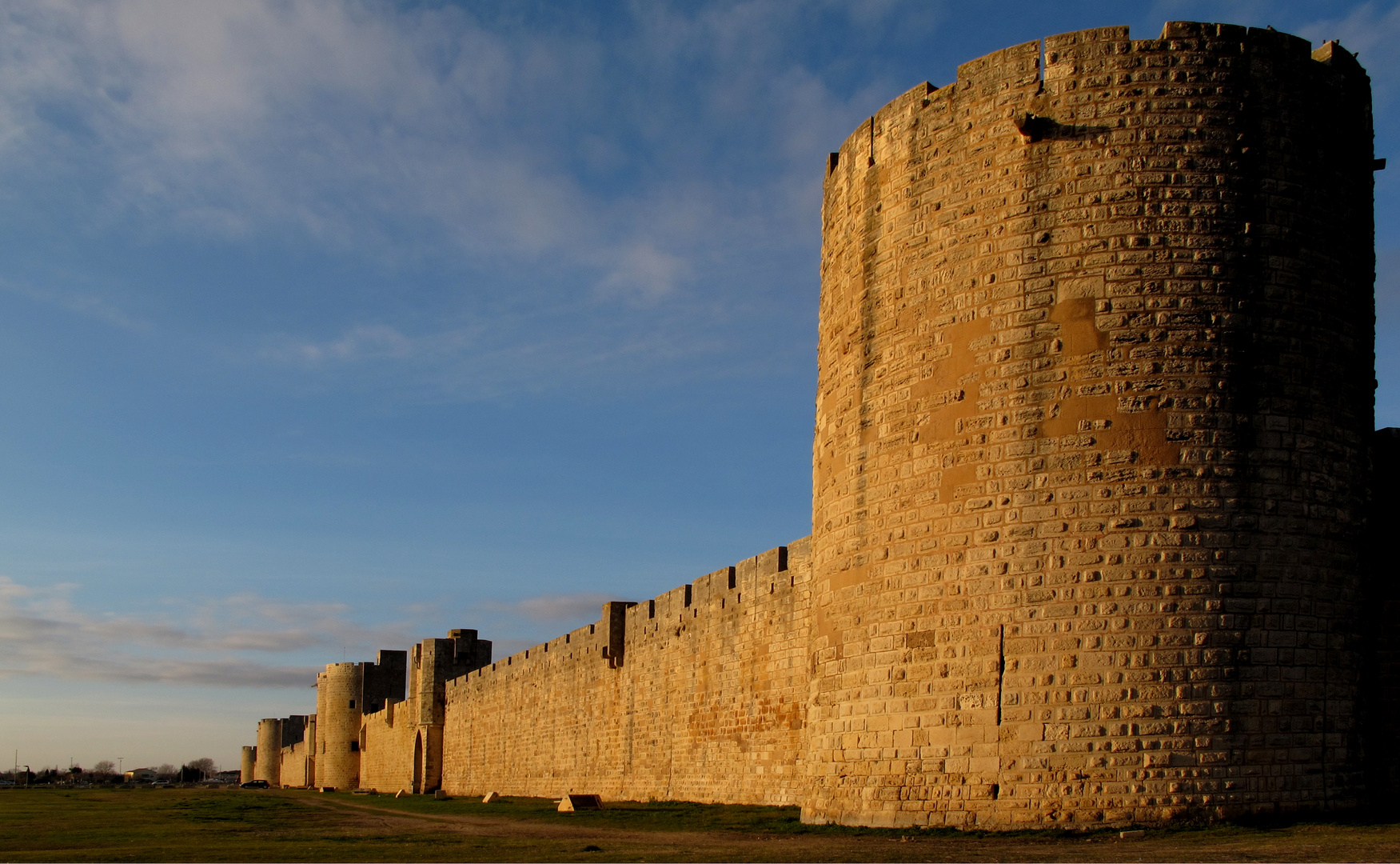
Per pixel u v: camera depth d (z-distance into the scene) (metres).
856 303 22.55
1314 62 19.17
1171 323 18.05
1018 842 16.50
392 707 91.69
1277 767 17.06
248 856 19.98
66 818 36.19
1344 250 18.98
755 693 34.41
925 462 20.12
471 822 33.38
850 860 14.92
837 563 22.20
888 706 20.05
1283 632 17.42
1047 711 17.75
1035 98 19.45
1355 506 18.44
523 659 60.62
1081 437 18.20
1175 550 17.45
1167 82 18.66
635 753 43.56
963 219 20.14
